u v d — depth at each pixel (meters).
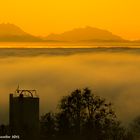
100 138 77.69
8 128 79.50
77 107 78.94
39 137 78.25
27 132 78.44
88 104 79.06
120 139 78.81
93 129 77.94
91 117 78.62
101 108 79.31
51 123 78.94
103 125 78.56
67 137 77.50
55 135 78.00
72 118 78.38
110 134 78.50
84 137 77.56
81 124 78.19
